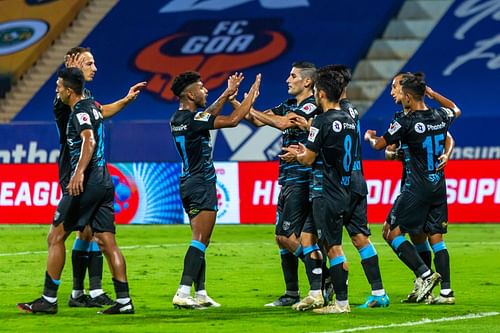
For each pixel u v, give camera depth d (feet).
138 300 80.02
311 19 255.70
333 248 69.36
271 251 122.83
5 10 267.39
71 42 261.03
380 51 245.45
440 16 249.96
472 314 70.13
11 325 65.10
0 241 136.46
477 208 157.07
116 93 245.65
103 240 70.28
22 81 253.03
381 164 157.69
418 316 69.00
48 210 162.09
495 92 230.07
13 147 172.14
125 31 262.06
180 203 161.07
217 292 85.97
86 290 85.76
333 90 67.92
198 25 260.01
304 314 70.38
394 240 77.82
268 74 242.78
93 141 67.46
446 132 78.38
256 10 261.24
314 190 68.54
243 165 160.15
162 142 169.37
